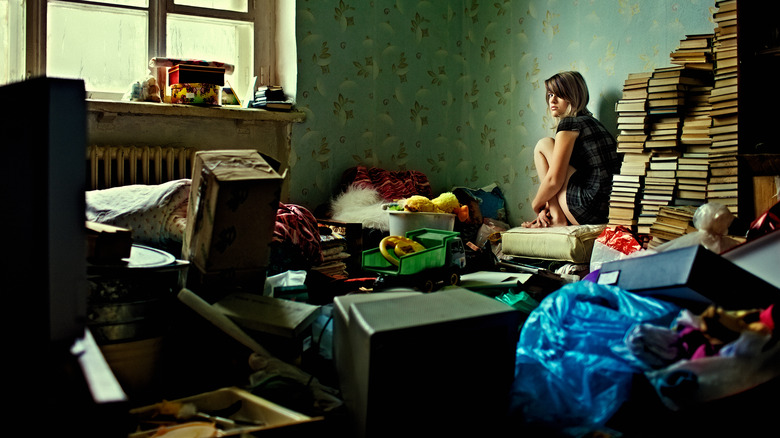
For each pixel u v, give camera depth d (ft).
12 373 3.74
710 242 7.23
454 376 4.81
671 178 9.32
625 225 9.85
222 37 12.66
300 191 12.93
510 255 11.03
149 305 5.95
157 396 6.02
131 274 5.88
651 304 5.21
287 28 12.72
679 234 8.77
